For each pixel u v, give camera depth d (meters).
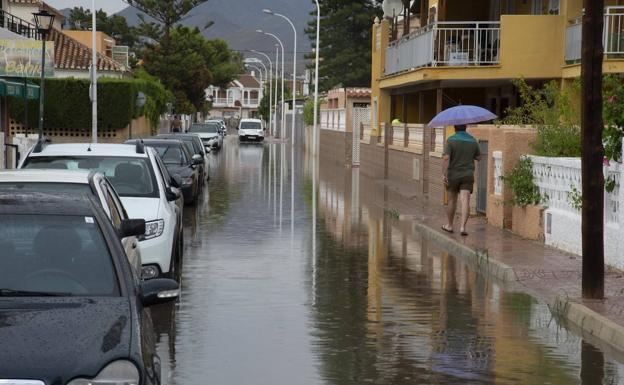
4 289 7.83
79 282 7.97
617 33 30.81
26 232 8.36
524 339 12.45
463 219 22.22
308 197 35.62
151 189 16.30
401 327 13.13
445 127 32.31
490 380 10.42
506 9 39.06
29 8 71.31
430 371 10.79
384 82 45.44
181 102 103.94
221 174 50.22
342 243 22.34
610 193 17.25
